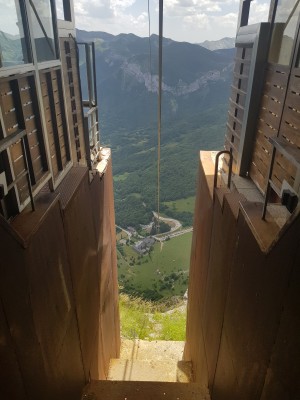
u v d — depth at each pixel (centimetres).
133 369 684
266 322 224
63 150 421
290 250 190
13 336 211
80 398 424
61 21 395
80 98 493
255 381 242
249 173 435
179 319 1024
